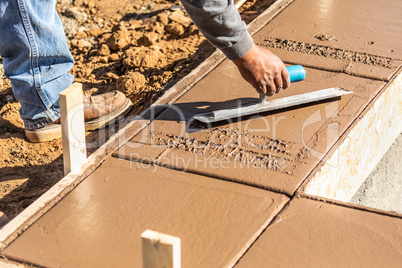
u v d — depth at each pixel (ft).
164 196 8.05
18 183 10.28
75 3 17.29
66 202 8.02
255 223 7.52
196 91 10.43
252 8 16.10
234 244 7.20
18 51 10.36
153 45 14.53
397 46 11.62
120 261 7.06
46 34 10.18
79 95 8.39
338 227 7.43
